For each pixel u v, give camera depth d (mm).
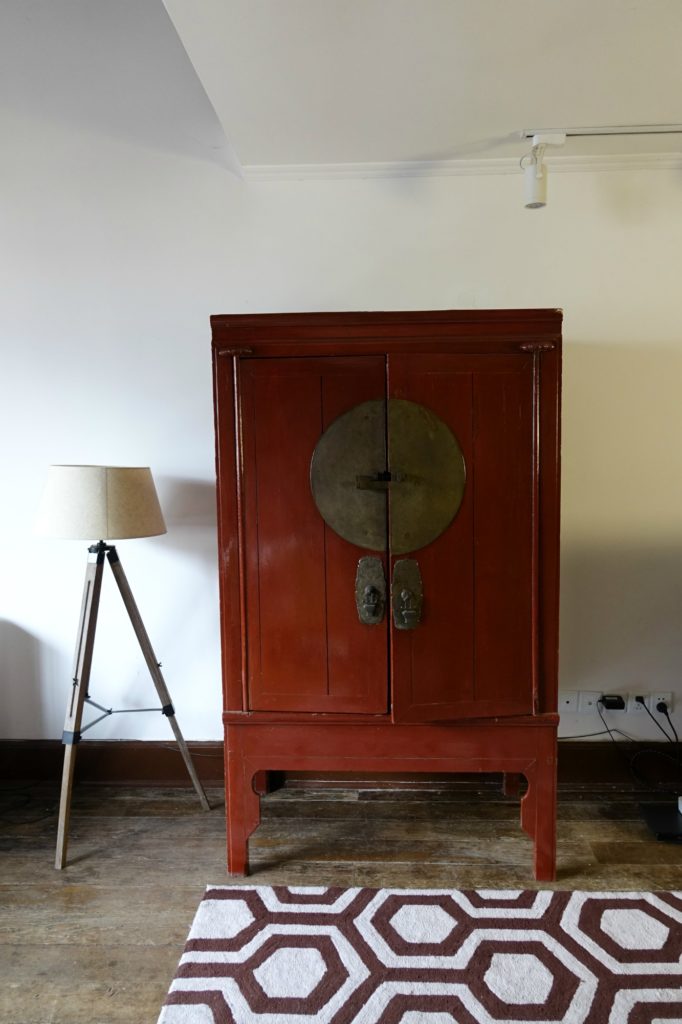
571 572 2309
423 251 2236
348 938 1618
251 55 1601
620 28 1514
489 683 1810
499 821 2156
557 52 1604
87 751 2410
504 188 2211
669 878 1848
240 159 2152
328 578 1802
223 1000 1440
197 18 1457
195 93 2191
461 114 1894
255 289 2262
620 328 2232
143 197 2244
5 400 2311
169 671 2395
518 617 1795
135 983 1509
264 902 1751
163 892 1816
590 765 2359
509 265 2230
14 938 1646
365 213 2229
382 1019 1389
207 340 2277
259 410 1777
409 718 1797
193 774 2219
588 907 1721
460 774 2365
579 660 2342
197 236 2250
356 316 1737
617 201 2199
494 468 1758
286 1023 1382
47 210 2252
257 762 1867
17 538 2355
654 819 2096
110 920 1708
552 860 1834
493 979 1491
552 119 1925
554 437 1753
